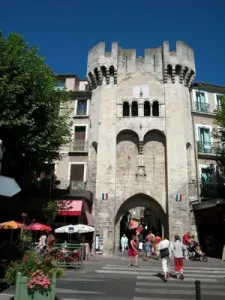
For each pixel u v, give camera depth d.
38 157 20.25
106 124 28.34
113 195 26.19
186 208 25.45
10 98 16.92
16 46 18.47
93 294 9.32
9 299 8.20
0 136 18.19
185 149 27.12
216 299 8.95
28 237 18.50
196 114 30.03
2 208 25.25
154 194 27.05
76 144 29.02
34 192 25.28
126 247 28.38
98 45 31.25
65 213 23.36
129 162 28.08
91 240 25.19
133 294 9.47
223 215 22.19
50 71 21.66
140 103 29.16
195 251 20.80
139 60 30.88
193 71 30.64
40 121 19.83
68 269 14.95
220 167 28.16
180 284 11.60
